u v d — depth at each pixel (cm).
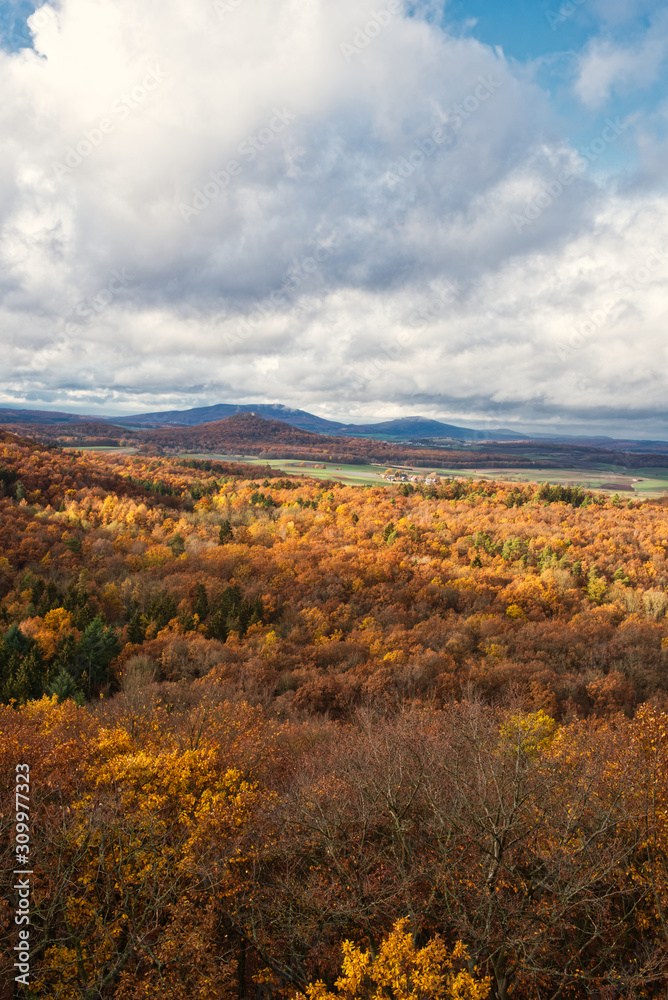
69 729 3055
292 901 1936
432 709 4525
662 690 6200
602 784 2011
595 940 1850
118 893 2027
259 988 1956
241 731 3297
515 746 2173
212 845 1964
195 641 6556
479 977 1711
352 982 1513
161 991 1683
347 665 6512
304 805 2119
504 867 1761
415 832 2119
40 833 1966
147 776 2267
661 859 1780
